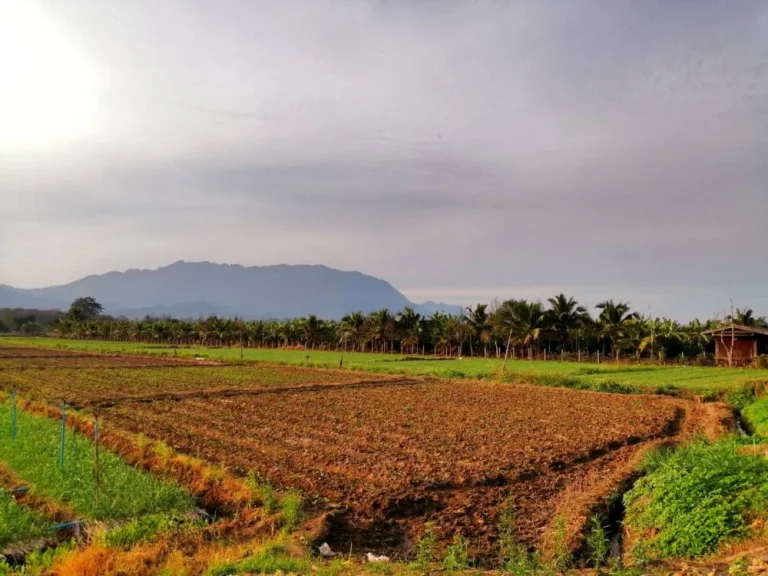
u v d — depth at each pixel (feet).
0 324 638.12
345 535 40.11
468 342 278.87
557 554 35.58
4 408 84.94
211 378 142.61
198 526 39.32
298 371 167.22
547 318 237.04
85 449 56.44
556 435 71.77
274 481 50.19
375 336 300.20
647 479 46.57
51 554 34.96
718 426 76.84
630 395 116.06
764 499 36.63
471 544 38.88
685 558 33.60
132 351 268.82
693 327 240.73
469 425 78.59
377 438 69.15
